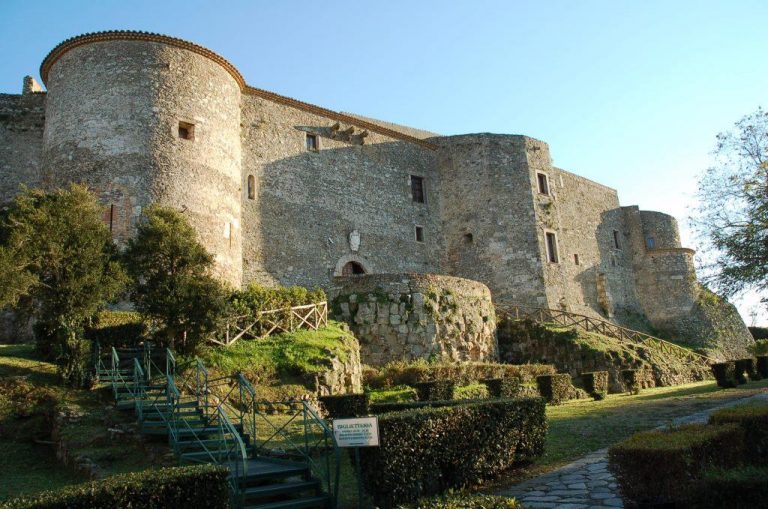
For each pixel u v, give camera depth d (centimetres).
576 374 2680
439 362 2431
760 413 907
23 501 598
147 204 2211
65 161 2262
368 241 3372
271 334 1978
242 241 2808
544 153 3966
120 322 1819
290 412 1550
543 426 1146
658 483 683
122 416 1309
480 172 3797
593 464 1053
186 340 1662
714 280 2400
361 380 2009
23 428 1322
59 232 1565
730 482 616
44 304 1533
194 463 1052
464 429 984
